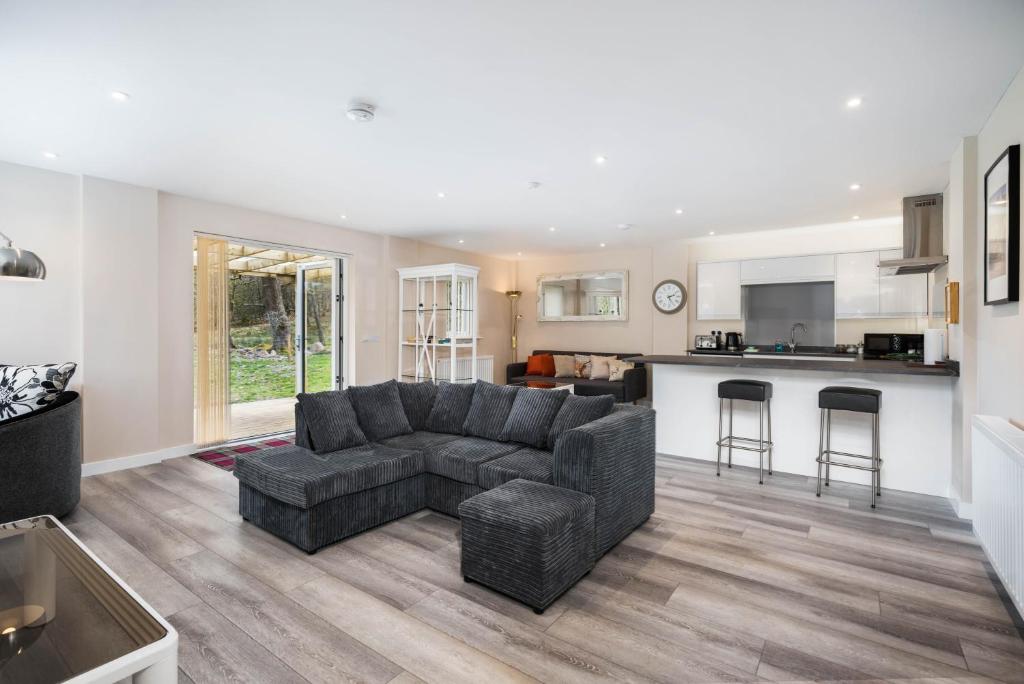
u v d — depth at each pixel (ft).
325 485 8.64
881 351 17.63
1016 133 7.85
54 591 4.77
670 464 14.38
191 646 6.03
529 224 19.13
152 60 7.39
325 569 8.00
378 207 16.39
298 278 22.18
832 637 6.26
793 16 6.37
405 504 10.32
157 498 11.27
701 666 5.70
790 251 20.52
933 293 16.80
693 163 12.03
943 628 6.45
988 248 8.85
